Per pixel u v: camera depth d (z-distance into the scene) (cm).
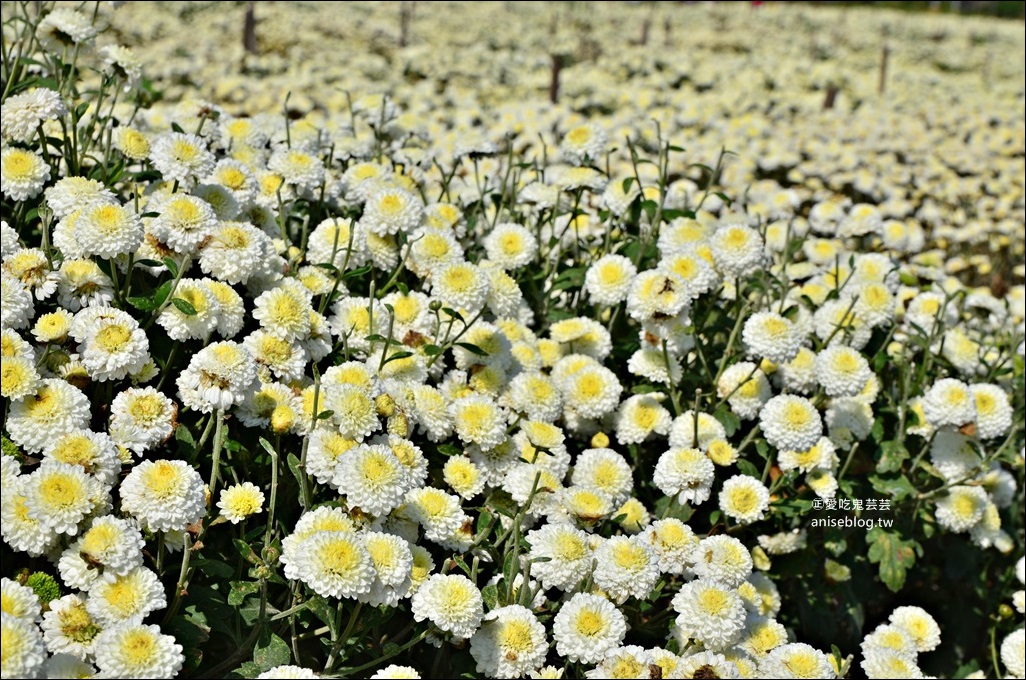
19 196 269
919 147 877
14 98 276
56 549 205
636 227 368
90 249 237
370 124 428
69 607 191
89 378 234
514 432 285
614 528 278
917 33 2139
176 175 279
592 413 293
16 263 238
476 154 388
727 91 1090
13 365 209
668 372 301
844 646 345
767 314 298
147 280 282
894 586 324
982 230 709
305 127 396
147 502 199
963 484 341
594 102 952
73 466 199
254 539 244
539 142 661
